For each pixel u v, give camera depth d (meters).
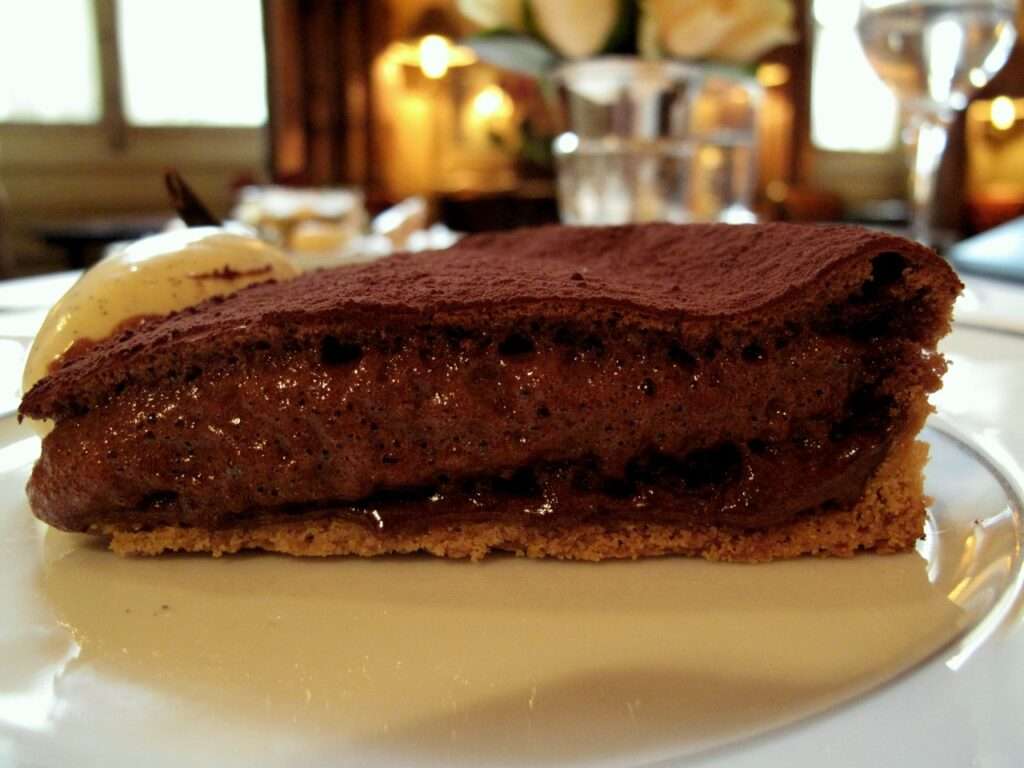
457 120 0.75
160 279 0.14
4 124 0.68
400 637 0.09
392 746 0.07
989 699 0.07
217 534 0.11
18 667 0.08
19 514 0.12
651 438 0.11
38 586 0.10
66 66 0.69
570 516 0.11
